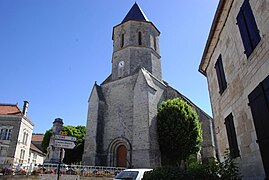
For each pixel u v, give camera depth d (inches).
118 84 902.4
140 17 1024.2
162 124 754.2
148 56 941.8
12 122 1117.7
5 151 1054.4
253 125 244.7
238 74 278.1
